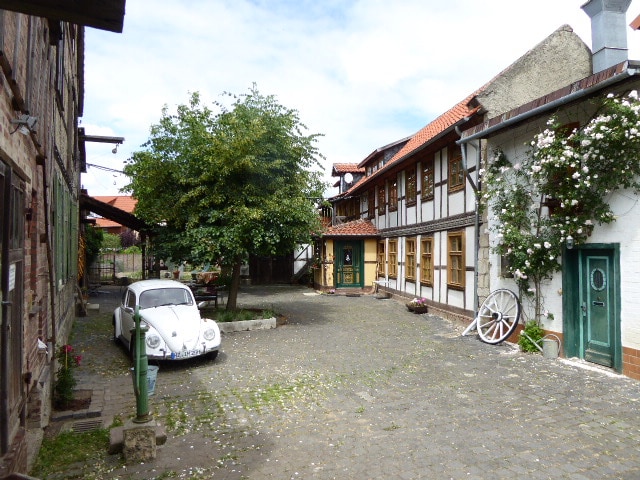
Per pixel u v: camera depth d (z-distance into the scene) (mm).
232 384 6953
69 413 5605
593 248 7500
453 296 12594
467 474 4074
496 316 9750
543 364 7715
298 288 23375
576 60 11391
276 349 9305
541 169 7895
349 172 26562
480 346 9328
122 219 18500
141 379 4629
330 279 20969
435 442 4762
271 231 11250
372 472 4145
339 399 6207
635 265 6738
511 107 10742
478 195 10312
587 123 7559
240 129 10930
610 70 6312
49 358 5609
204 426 5316
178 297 9133
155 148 11703
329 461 4379
